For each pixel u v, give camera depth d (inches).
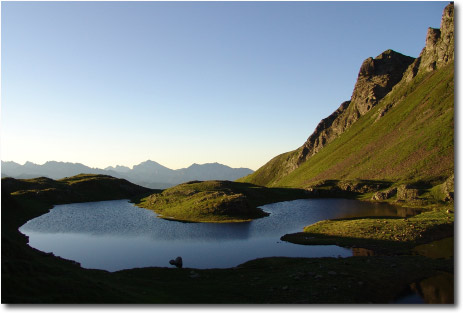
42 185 6643.7
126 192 7859.3
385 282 1526.8
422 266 1795.0
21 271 1176.8
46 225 3789.4
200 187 6461.6
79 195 6761.8
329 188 6855.3
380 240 2527.1
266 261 2049.7
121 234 3218.5
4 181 6259.8
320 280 1528.1
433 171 5989.2
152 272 1823.3
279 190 7135.8
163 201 5664.4
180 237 3029.0
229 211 4256.9
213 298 1280.8
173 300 1211.9
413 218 3262.8
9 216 3836.1
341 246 2471.7
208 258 2263.8
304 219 3993.6
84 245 2738.7
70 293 1087.0
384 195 5531.5
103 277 1541.6
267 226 3560.5
